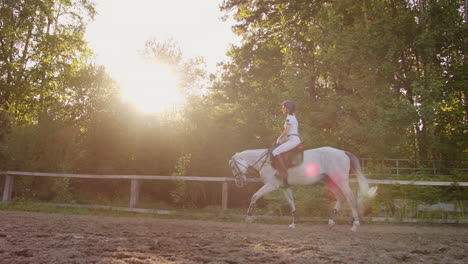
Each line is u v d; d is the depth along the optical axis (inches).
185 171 458.6
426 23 621.3
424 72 661.9
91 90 658.2
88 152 555.8
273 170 313.1
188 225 313.6
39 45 807.1
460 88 642.2
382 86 597.6
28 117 786.8
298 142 307.9
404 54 681.0
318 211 367.6
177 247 194.4
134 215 395.5
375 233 284.0
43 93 805.9
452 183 366.0
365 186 313.0
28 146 494.0
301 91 604.7
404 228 319.6
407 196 383.2
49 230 248.5
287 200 345.4
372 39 595.5
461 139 624.1
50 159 488.1
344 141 604.1
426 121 632.4
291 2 818.8
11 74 773.3
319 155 314.5
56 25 858.1
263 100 763.4
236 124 529.0
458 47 661.9
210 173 470.9
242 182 330.0
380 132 543.8
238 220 364.8
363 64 605.9
